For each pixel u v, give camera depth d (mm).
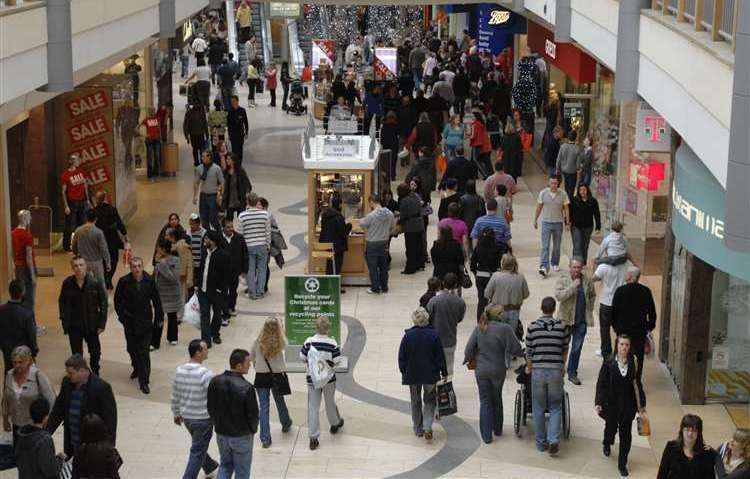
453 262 19188
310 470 14320
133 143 26703
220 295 18359
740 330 16203
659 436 15383
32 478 11664
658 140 17766
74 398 12438
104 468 10586
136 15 21375
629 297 16031
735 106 10633
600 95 25469
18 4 14805
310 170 21531
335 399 16547
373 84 34938
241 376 12781
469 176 25078
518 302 17156
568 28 22891
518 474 14273
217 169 24406
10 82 14109
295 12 39562
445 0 30516
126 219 25875
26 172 23547
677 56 14219
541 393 14633
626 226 22625
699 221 13953
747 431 11172
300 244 24719
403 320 20000
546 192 22156
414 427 15328
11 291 15117
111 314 20062
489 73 39438
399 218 22500
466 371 17641
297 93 42000
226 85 40594
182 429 15484
